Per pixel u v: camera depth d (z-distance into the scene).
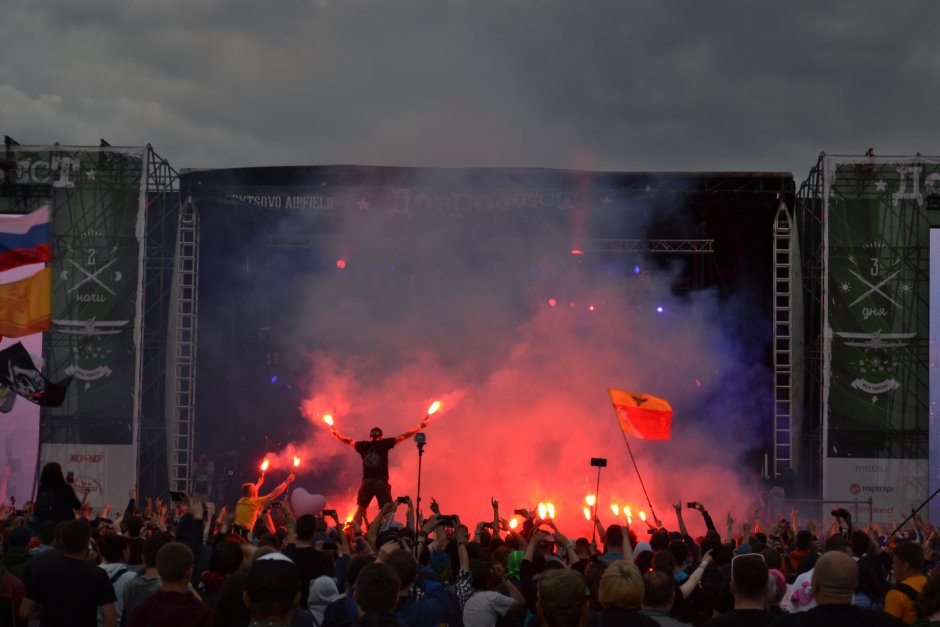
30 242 26.28
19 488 38.25
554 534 12.35
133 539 12.31
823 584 7.41
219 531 13.27
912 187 39.25
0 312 26.09
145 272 40.03
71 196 39.50
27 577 11.73
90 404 39.00
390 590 7.55
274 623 7.23
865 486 38.81
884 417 39.03
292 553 11.82
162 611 8.69
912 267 39.22
